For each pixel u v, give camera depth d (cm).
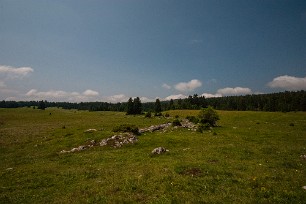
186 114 14238
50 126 9644
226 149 3556
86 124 10012
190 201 1627
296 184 1909
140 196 1758
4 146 5109
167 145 4256
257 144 4200
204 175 2184
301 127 7619
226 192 1778
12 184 2322
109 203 1678
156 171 2344
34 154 4091
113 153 3647
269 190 1770
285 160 2844
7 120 12675
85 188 2039
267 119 10775
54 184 2236
